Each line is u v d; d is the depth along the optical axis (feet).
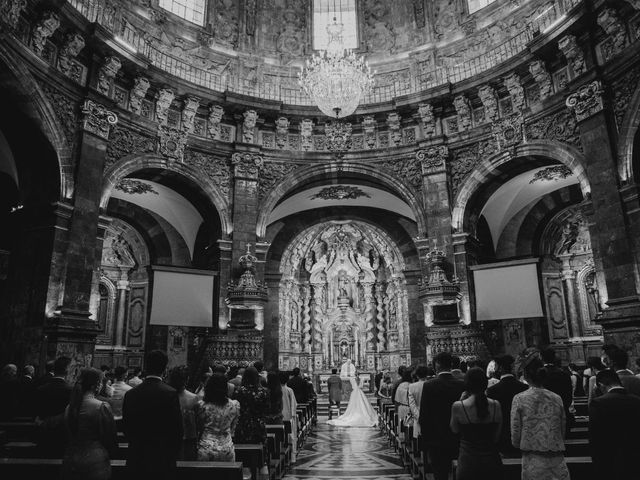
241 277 56.34
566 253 71.20
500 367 18.81
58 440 18.25
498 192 63.41
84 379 15.21
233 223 58.65
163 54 58.85
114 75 50.80
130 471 14.37
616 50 45.65
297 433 36.50
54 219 43.65
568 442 19.16
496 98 56.70
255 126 62.44
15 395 27.78
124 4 55.67
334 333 87.10
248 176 60.34
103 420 14.87
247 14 66.59
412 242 75.20
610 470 13.47
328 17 69.77
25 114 43.16
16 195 51.90
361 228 83.66
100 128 48.47
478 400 15.23
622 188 42.98
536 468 14.32
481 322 54.90
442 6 64.64
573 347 68.18
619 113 44.96
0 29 38.96
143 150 53.83
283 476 29.27
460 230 57.11
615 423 13.50
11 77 40.91
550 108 51.29
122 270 76.43
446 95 58.90
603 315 41.75
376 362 84.53
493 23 59.62
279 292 76.38
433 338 53.88
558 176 62.08
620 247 42.65
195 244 70.28
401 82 64.69
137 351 73.05
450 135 59.11
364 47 67.36
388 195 71.10
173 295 53.01
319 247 88.43
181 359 69.36
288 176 62.23
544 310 68.23
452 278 56.03
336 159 62.95
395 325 82.99
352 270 88.33
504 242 70.08
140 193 64.80
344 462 33.19
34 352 41.16
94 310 55.16
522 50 53.47
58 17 44.86
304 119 63.10
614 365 20.95
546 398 14.70
